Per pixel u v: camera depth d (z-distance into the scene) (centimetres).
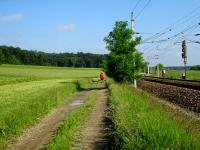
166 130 1210
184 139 1125
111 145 1480
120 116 1705
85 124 2084
